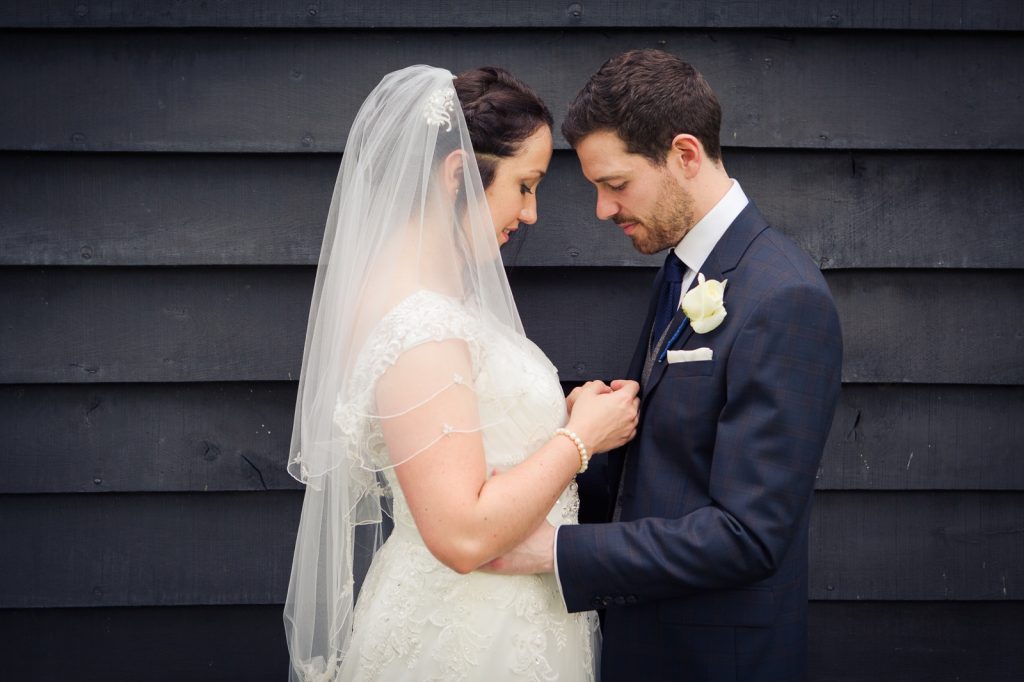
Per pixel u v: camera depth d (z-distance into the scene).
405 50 2.11
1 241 2.09
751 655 1.62
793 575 1.68
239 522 2.21
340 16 2.08
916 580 2.21
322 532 1.77
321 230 2.13
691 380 1.63
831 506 2.21
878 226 2.14
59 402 2.15
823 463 2.19
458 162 1.64
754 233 1.67
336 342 1.66
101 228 2.11
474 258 1.63
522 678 1.63
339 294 1.66
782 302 1.55
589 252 2.16
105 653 2.21
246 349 2.16
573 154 2.15
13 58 2.07
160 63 2.09
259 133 2.11
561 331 2.20
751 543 1.52
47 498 2.17
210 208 2.12
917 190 2.13
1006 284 2.14
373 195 1.66
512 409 1.64
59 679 2.21
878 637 2.23
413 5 2.08
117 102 2.09
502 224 1.71
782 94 2.11
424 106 1.64
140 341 2.14
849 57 2.11
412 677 1.64
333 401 1.66
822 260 2.14
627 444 1.78
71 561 2.18
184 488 2.18
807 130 2.12
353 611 1.80
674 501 1.64
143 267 2.13
